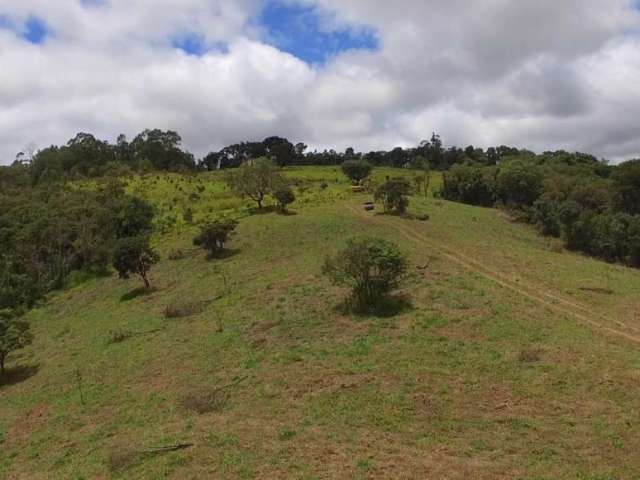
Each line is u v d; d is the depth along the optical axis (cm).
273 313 3412
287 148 17238
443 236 5625
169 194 9544
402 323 2992
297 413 2070
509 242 6103
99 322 4288
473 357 2488
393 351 2605
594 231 6575
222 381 2516
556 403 2009
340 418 1994
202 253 5725
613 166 12194
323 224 6122
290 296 3712
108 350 3425
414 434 1842
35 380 3228
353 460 1664
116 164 13150
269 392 2295
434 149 17425
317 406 2114
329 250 5009
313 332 3014
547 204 7331
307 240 5556
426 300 3372
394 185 6794
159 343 3297
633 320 3253
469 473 1562
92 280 6184
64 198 8481
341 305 3375
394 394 2156
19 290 5675
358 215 6731
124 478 1714
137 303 4556
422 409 2027
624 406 1953
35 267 6469
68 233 6819
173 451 1828
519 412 1961
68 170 13375
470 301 3341
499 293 3588
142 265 4956
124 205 7406
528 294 3722
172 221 7538
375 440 1800
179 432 2002
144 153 15000
